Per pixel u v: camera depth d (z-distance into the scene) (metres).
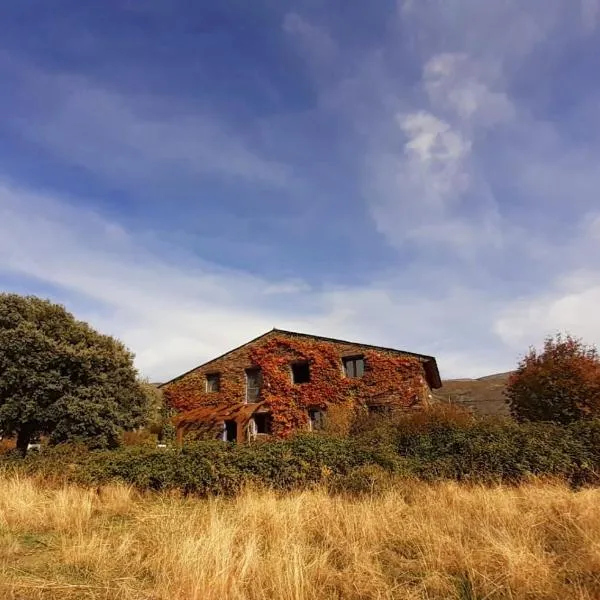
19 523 7.59
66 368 17.98
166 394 31.33
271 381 28.33
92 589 4.91
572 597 4.46
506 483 11.03
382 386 25.47
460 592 4.72
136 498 10.87
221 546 5.54
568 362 19.62
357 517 7.15
